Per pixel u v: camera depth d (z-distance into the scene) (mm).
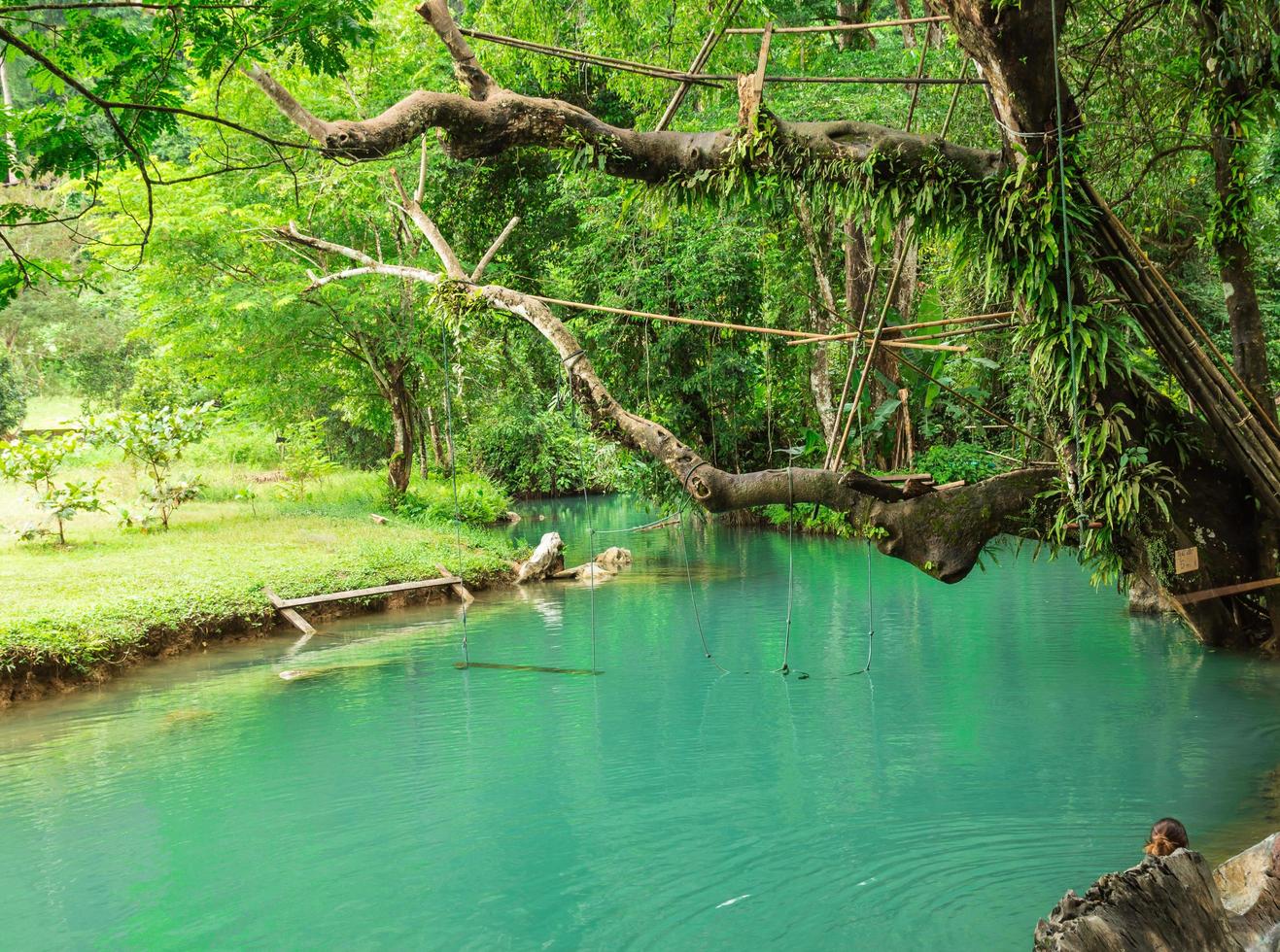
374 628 15250
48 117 5297
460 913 6062
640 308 22453
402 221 23016
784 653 12742
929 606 15469
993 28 8672
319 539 19828
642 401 23016
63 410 45031
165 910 6199
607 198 22141
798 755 8836
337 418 39312
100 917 6125
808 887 6223
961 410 20719
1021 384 18484
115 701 11266
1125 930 3625
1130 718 9469
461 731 9844
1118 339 9305
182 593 14453
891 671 11672
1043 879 6199
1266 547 10211
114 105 4789
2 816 7867
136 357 42656
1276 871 4195
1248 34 10281
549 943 5613
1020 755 8562
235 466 35469
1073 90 11438
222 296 21953
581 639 14008
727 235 21453
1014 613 14758
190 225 20719
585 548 24344
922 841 6840
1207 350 10281
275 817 7738
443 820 7582
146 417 20406
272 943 5719
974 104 14828
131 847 7223
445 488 28891
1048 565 18922
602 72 22312
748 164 10078
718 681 11531
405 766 8836
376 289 23281
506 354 27094
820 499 10539
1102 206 9320
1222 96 10742
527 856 6891
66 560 16828
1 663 11188
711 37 10320
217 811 7883
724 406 23375
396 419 26125
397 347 24141
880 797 7723
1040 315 9602
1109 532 9938
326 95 23062
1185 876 3830
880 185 9703
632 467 18734
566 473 37344
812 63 23344
